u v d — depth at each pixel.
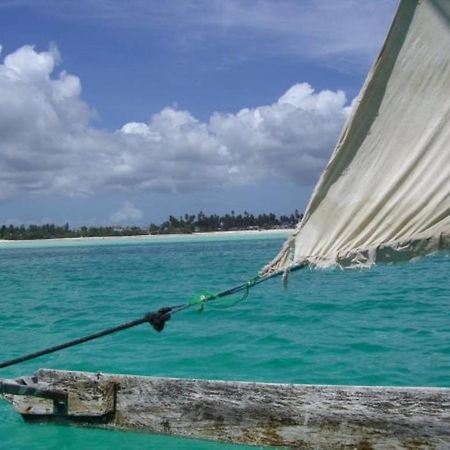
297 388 8.48
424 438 7.77
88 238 161.00
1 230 167.00
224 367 13.59
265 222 171.00
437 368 12.65
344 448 8.16
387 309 20.38
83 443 9.30
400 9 7.13
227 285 31.50
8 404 11.53
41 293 32.12
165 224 167.62
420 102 7.20
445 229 7.06
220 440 8.86
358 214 7.42
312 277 33.06
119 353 15.41
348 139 7.44
